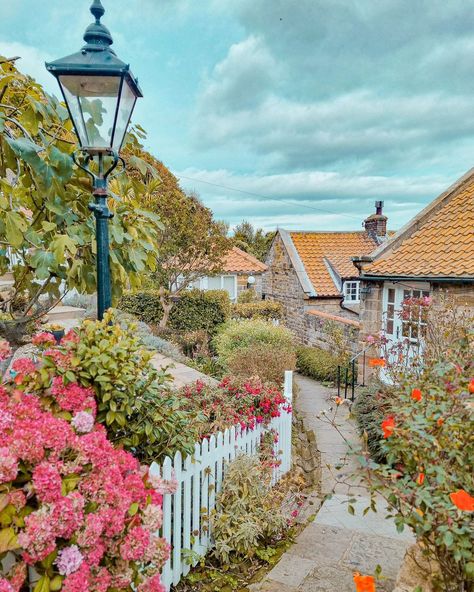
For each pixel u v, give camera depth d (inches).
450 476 71.7
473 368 104.4
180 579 110.5
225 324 470.3
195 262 464.1
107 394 84.0
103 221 95.1
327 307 536.7
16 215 91.5
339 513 153.0
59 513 54.7
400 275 282.2
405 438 79.7
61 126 110.1
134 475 69.9
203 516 120.0
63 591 54.0
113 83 91.2
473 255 252.8
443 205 330.0
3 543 52.2
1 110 102.8
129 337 94.0
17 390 71.2
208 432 134.0
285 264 595.8
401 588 85.7
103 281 95.3
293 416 265.3
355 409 230.8
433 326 204.7
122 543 62.6
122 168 115.4
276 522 129.7
